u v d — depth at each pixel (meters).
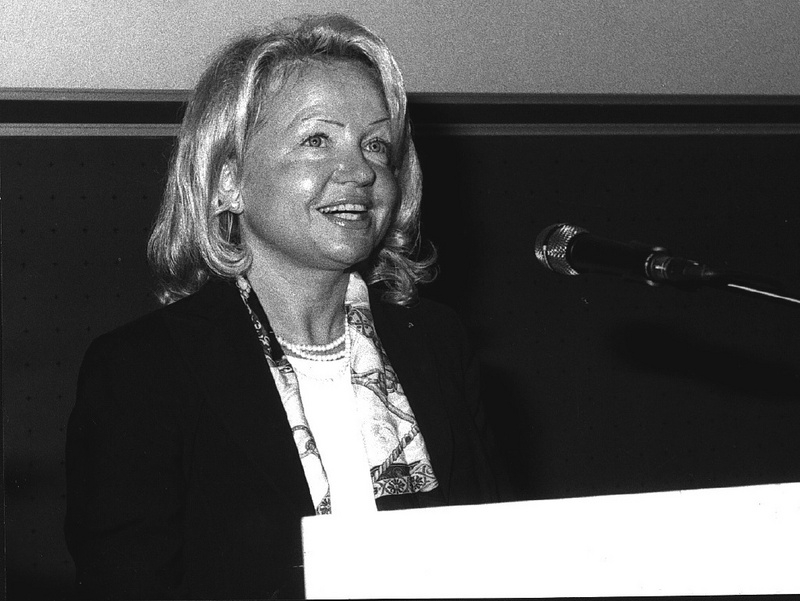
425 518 0.96
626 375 2.53
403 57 2.42
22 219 2.14
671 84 2.62
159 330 1.50
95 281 2.18
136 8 2.24
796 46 2.71
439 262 2.39
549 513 0.98
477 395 1.77
